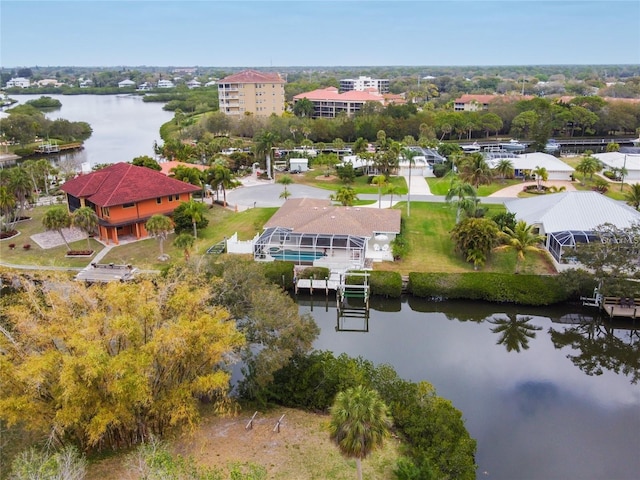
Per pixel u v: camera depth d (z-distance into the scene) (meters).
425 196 87.81
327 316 51.53
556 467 29.92
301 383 33.94
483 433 32.78
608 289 46.81
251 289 34.84
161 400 27.53
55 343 27.62
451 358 42.56
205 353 28.14
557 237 56.25
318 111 198.75
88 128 181.25
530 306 50.66
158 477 22.31
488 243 55.31
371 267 56.94
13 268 55.62
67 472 22.12
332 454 29.41
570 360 42.88
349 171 100.12
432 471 25.67
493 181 98.06
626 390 38.25
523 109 168.62
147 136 187.75
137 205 66.31
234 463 26.89
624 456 30.91
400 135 156.62
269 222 64.25
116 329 26.22
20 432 27.31
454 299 52.03
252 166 116.56
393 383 32.78
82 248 63.00
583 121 156.75
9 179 78.12
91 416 25.67
